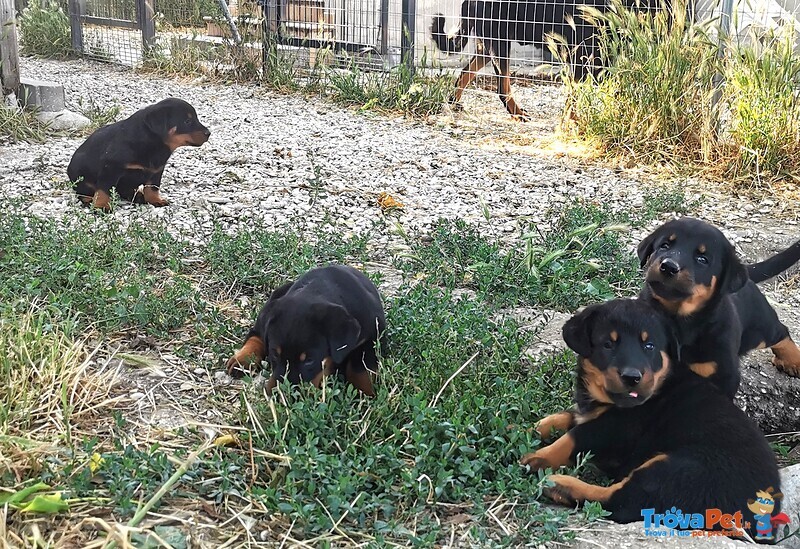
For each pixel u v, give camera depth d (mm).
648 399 1069
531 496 976
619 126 2748
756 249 1995
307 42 3984
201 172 2420
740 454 984
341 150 2764
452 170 2566
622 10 2816
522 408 1141
